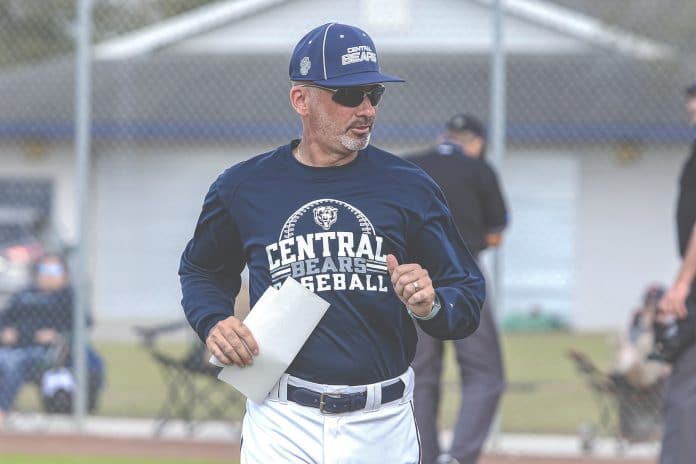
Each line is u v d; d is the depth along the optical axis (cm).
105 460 2359
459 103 5081
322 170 1092
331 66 1062
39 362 2678
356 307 1078
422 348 1964
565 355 4478
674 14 5078
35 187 5522
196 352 2588
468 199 2023
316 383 1091
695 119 1997
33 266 2800
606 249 5497
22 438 2523
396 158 1118
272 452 1103
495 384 2009
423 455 1959
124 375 3594
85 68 2586
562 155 5481
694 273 1830
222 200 1116
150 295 5384
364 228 1075
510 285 5538
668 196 5481
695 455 1841
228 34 5362
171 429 2666
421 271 1029
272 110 5266
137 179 5403
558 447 2491
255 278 1112
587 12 5728
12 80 5300
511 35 5234
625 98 5244
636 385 2389
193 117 5212
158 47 5419
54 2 3628
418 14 5112
